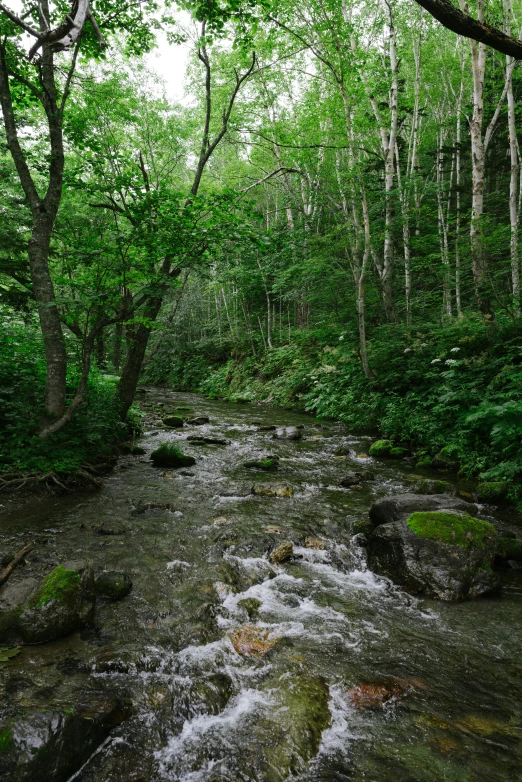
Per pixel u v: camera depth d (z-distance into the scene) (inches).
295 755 98.1
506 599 169.6
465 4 387.5
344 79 550.3
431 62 759.7
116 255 303.3
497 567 195.0
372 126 608.4
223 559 193.3
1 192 435.2
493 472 283.1
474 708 112.9
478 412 303.7
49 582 145.6
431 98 845.2
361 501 273.1
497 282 441.1
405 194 599.2
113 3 360.2
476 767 95.3
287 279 749.3
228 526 229.3
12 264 401.4
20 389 323.3
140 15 375.6
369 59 606.5
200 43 426.3
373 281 655.8
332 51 529.3
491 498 268.5
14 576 169.9
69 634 137.9
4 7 80.4
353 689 118.6
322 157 716.0
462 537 179.8
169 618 148.4
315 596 167.9
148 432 497.7
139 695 113.4
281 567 190.1
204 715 108.9
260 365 927.0
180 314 1201.4
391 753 98.9
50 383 307.0
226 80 691.4
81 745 94.3
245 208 339.9
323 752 99.1
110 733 102.3
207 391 1025.5
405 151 873.5
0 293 406.0
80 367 385.7
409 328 542.3
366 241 534.6
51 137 316.2
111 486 297.4
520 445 303.1
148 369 1382.9
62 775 88.4
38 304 299.4
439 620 153.8
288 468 354.3
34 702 106.4
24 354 359.3
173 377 1237.1
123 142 553.3
